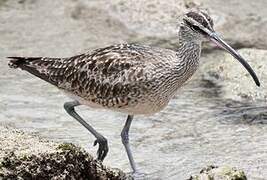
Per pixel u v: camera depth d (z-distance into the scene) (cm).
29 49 1967
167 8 2102
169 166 1430
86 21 2105
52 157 1177
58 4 2180
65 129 1577
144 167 1424
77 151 1202
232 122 1620
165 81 1402
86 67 1437
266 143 1523
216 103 1711
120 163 1445
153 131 1580
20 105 1672
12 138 1201
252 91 1739
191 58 1420
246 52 1870
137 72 1395
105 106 1448
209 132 1576
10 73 1833
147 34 2058
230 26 2095
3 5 2180
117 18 2098
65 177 1188
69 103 1476
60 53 1956
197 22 1414
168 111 1670
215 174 1253
